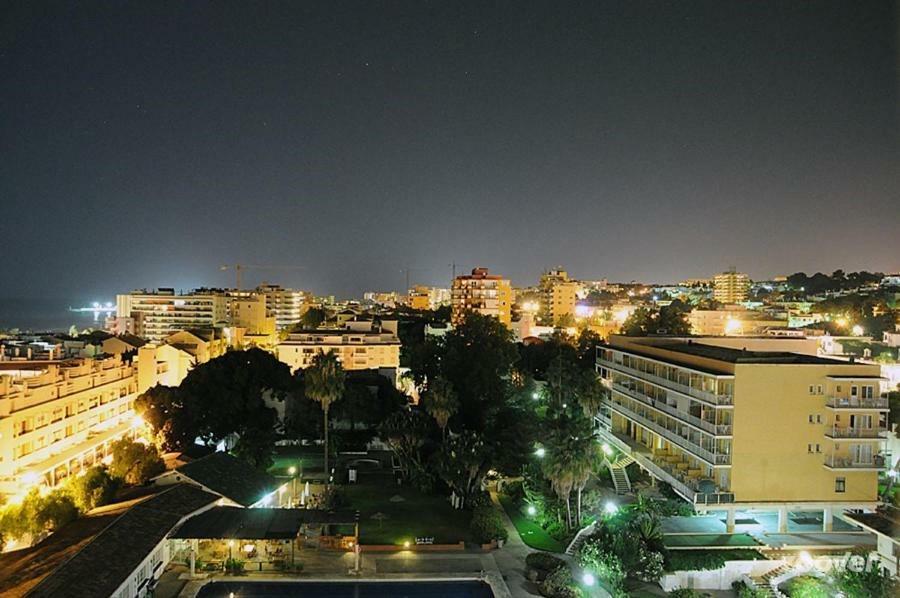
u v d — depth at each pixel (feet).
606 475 261.85
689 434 222.89
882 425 200.64
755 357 224.12
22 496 200.54
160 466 216.74
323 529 200.95
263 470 249.34
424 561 188.34
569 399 301.63
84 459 253.44
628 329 486.38
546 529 217.36
